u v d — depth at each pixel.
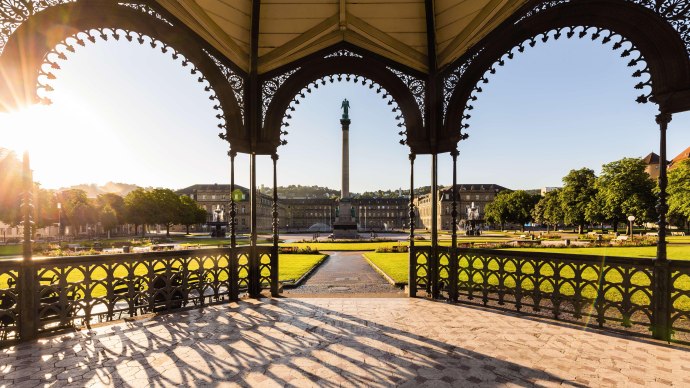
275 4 6.09
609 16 4.68
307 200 130.62
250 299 6.45
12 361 3.69
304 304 6.01
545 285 9.24
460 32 6.03
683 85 4.32
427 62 6.72
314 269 13.66
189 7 5.25
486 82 6.02
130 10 4.96
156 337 4.40
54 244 27.78
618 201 35.66
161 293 5.99
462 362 3.61
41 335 4.41
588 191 42.94
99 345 4.13
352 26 6.31
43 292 4.47
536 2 5.05
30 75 4.55
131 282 5.23
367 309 5.69
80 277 10.88
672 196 28.94
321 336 4.41
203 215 64.00
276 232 6.91
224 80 6.32
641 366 3.51
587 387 3.08
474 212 62.00
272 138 6.89
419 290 7.16
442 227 93.31
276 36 6.54
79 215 47.69
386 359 3.70
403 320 5.07
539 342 4.18
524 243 25.64
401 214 125.31
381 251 20.83
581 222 44.47
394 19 6.25
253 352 3.91
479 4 5.52
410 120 6.89
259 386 3.13
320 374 3.36
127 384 3.19
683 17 4.27
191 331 4.62
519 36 5.42
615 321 5.03
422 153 6.88
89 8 4.75
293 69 6.90
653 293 4.36
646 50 4.56
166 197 53.56
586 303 4.84
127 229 75.56
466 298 6.66
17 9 4.41
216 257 6.19
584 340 4.24
